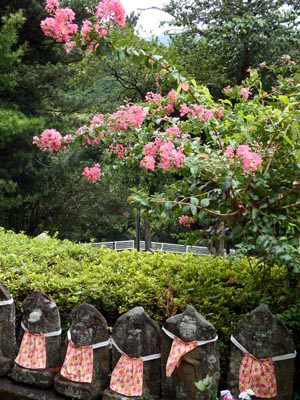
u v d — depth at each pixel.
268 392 2.17
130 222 12.66
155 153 2.46
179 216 2.61
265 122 2.42
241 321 2.23
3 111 7.95
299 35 6.35
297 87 2.85
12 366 2.59
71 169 9.74
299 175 2.44
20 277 2.92
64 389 2.39
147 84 8.24
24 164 9.05
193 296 2.68
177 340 2.22
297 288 2.54
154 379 2.31
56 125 9.27
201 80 6.74
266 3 6.48
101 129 2.73
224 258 3.46
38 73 9.02
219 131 2.64
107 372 2.40
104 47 2.42
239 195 2.38
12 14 8.19
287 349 2.20
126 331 2.31
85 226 12.11
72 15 2.41
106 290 2.73
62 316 2.78
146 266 3.08
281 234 2.42
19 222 10.51
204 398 2.16
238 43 6.31
